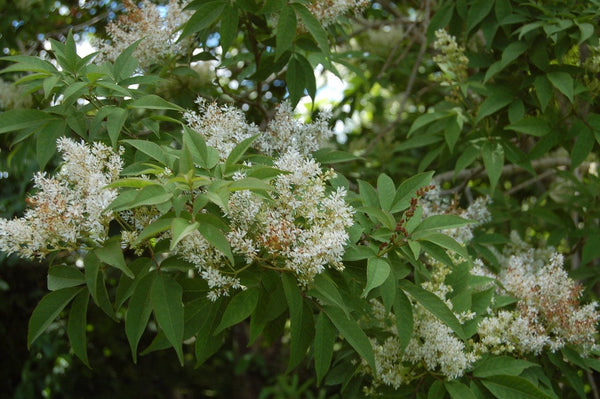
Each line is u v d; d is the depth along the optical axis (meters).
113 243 2.09
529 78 3.47
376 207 2.44
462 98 3.77
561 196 4.24
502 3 3.44
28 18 3.96
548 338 2.87
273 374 7.48
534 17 3.42
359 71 3.60
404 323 2.32
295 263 2.05
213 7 2.89
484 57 3.69
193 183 1.93
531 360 2.92
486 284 3.03
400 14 5.93
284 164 2.17
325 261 2.06
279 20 2.81
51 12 4.28
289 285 2.12
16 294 5.37
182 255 2.18
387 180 2.53
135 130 3.10
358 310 2.39
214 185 1.92
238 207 2.07
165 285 2.12
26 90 2.54
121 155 2.62
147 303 2.14
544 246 4.50
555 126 3.51
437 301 2.35
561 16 3.35
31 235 2.11
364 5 3.25
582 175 4.97
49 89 2.25
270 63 3.24
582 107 3.69
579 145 3.42
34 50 4.03
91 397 5.96
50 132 2.49
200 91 3.70
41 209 2.06
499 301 2.97
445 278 2.86
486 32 3.54
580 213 4.07
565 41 3.40
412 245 2.19
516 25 3.58
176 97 3.59
